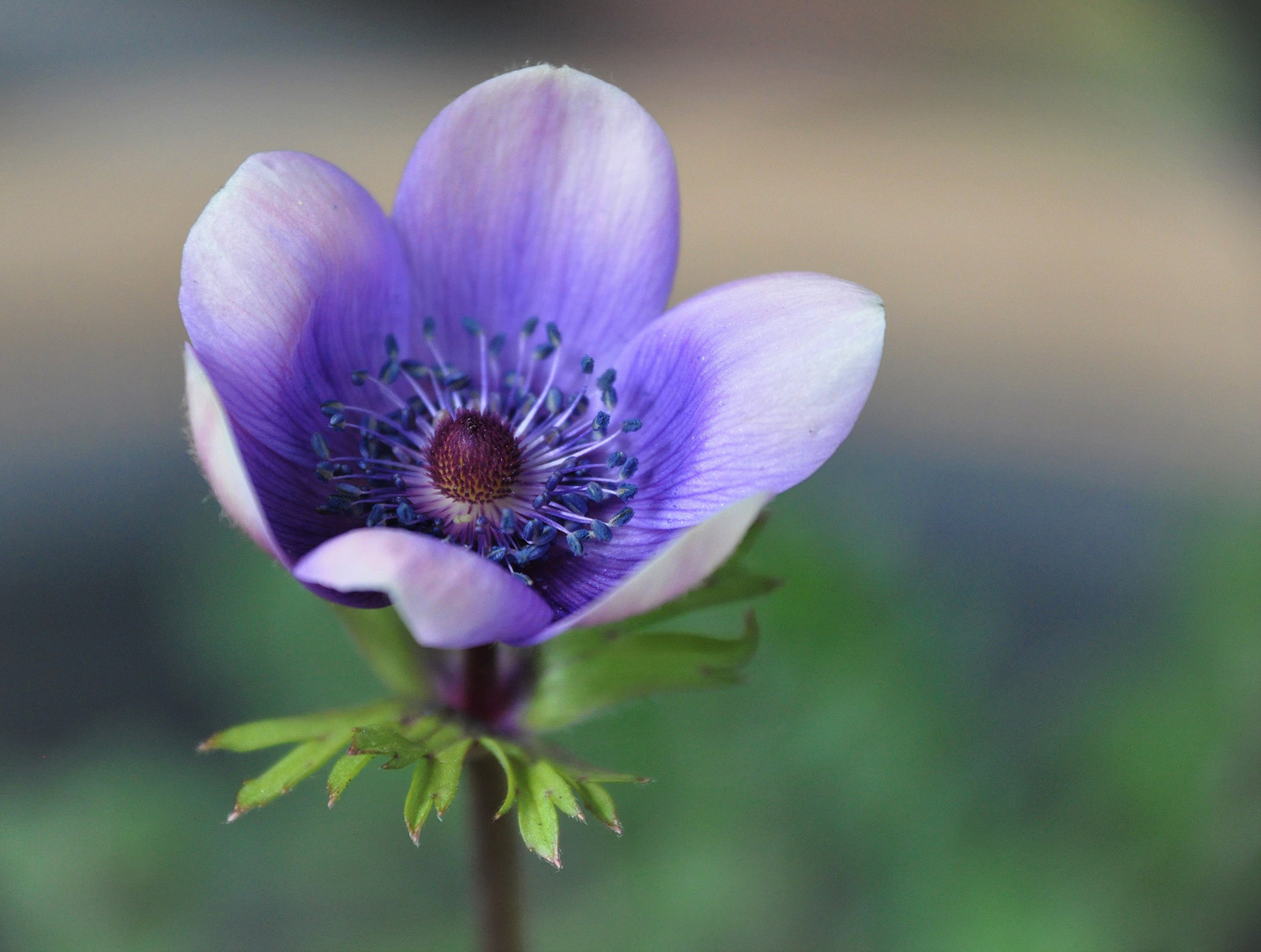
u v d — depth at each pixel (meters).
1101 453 0.41
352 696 0.31
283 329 0.23
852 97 0.73
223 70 0.74
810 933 0.30
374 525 0.24
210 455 0.22
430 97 0.71
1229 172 0.34
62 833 0.31
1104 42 0.36
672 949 0.30
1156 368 0.47
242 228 0.23
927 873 0.30
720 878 0.30
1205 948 0.29
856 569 0.30
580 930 0.30
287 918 0.31
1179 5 0.32
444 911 0.31
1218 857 0.29
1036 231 0.58
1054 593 0.35
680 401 0.24
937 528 0.36
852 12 0.81
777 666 0.30
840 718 0.30
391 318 0.25
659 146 0.25
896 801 0.30
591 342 0.25
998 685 0.32
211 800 0.32
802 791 0.30
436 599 0.21
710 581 0.25
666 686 0.25
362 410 0.25
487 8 0.82
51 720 0.33
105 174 0.61
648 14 0.82
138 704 0.34
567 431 0.25
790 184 0.62
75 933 0.30
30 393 0.42
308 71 0.74
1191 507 0.33
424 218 0.25
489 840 0.25
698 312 0.24
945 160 0.65
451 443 0.24
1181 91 0.33
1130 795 0.30
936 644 0.30
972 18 0.76
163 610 0.35
